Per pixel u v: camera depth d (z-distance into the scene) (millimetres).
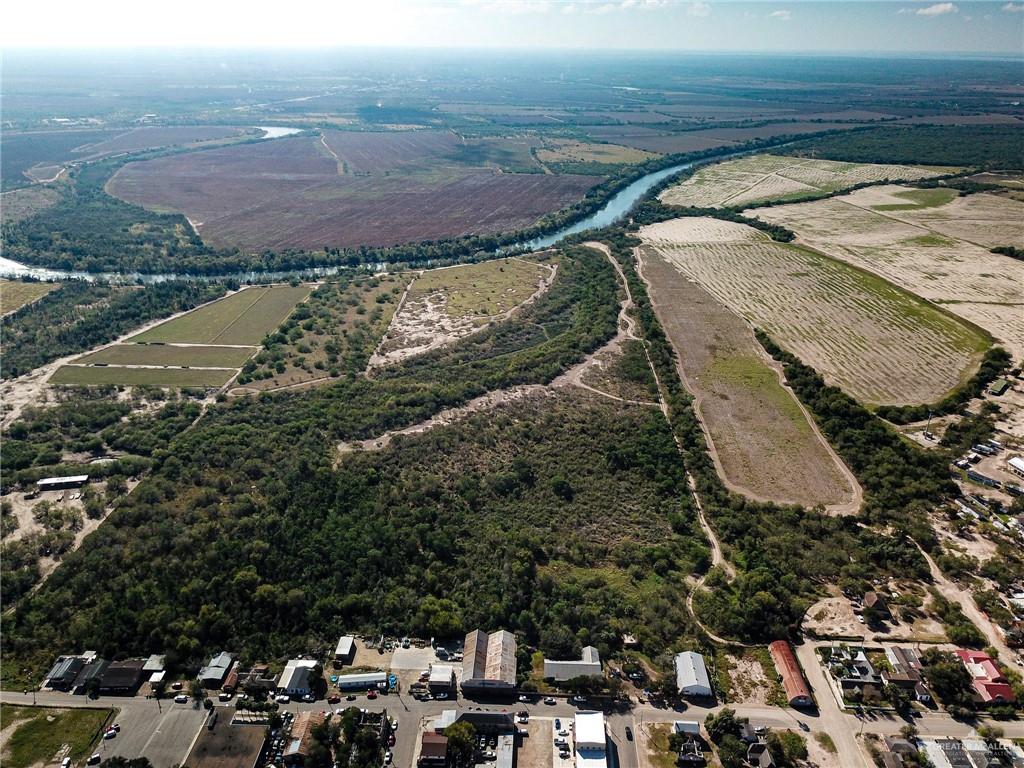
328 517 122000
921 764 77562
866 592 105625
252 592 103875
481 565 112625
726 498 132750
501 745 79938
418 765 78000
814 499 134875
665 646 96750
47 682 89875
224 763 78125
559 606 102188
